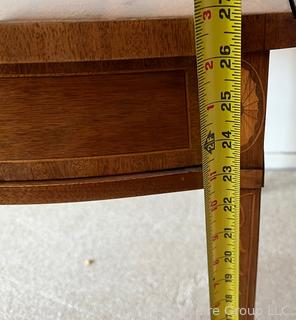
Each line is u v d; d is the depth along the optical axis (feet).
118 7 1.71
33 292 3.55
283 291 3.37
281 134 4.98
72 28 1.54
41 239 4.16
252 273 2.22
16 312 3.36
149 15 1.62
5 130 1.74
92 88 1.69
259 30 1.63
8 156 1.79
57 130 1.75
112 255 3.90
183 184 1.90
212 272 1.93
